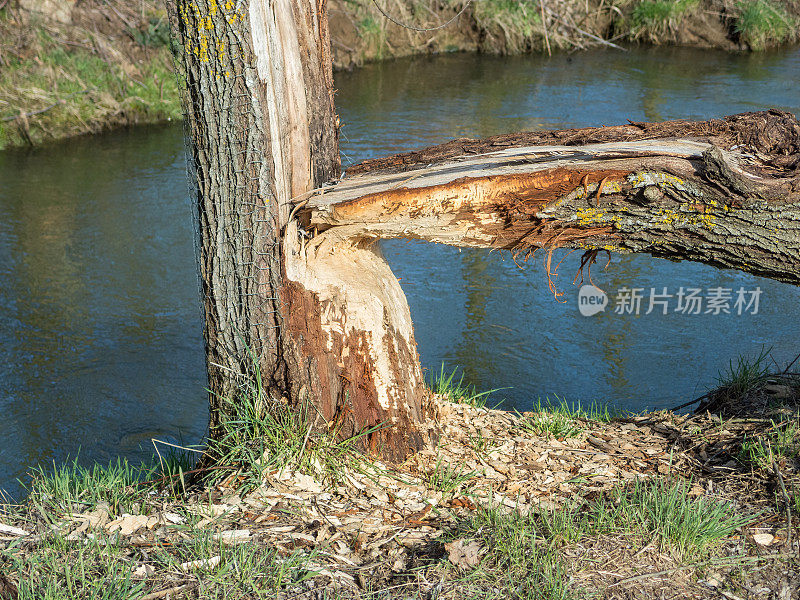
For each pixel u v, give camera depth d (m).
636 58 14.76
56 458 5.03
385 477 3.53
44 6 12.21
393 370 3.69
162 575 2.70
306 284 3.59
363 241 3.84
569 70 14.00
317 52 3.62
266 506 3.21
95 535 2.90
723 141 3.54
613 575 2.73
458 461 3.76
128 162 10.55
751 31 15.05
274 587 2.66
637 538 2.92
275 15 3.30
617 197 3.33
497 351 6.41
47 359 6.23
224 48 3.20
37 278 7.51
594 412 4.94
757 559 2.82
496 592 2.65
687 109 11.26
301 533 3.02
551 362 6.26
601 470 3.68
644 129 3.74
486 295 7.43
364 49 14.97
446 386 4.95
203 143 3.35
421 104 12.16
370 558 2.88
